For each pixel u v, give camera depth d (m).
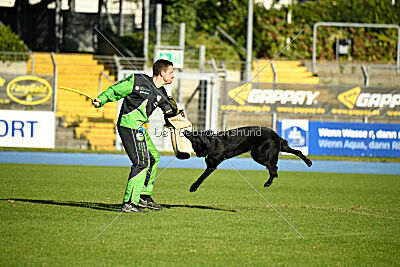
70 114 20.64
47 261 5.17
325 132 19.84
